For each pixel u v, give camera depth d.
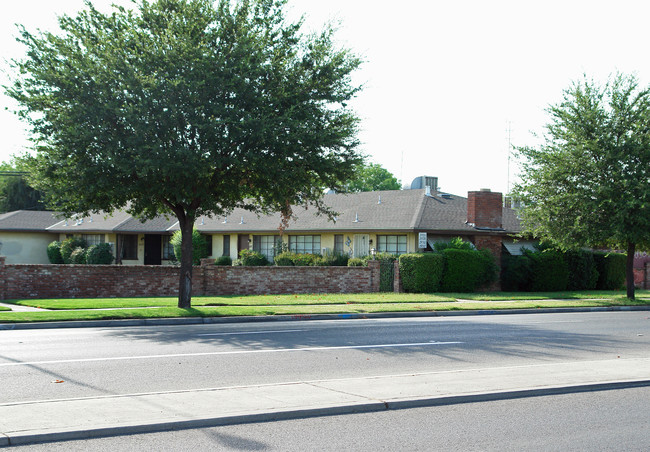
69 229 39.88
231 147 17.09
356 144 19.03
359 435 6.20
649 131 24.33
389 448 5.81
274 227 34.47
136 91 15.81
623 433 6.42
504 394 7.89
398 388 8.05
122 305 19.25
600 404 7.64
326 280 27.20
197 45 16.62
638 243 25.86
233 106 16.94
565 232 25.23
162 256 39.97
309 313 18.75
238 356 10.91
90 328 15.55
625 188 23.94
